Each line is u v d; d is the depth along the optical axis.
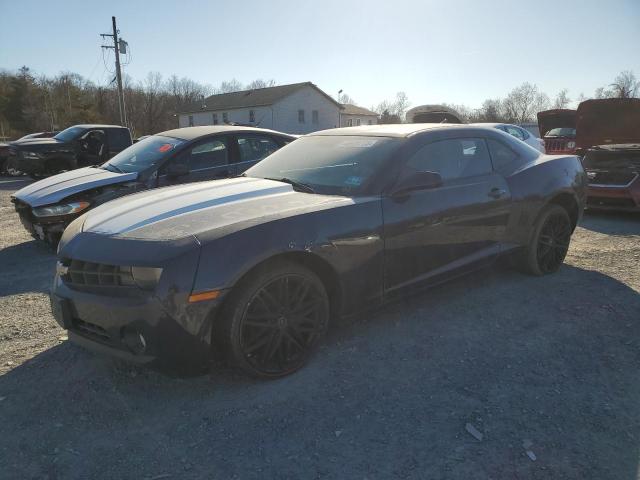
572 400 2.79
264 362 2.95
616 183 7.88
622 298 4.30
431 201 3.68
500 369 3.13
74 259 2.90
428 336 3.61
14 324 3.94
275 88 51.41
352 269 3.23
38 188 6.15
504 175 4.38
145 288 2.62
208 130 6.59
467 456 2.34
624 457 2.32
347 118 58.53
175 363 2.67
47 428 2.60
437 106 15.05
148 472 2.27
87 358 3.34
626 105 9.46
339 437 2.49
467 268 4.06
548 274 4.95
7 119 65.75
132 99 66.75
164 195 3.49
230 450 2.40
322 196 3.40
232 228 2.80
